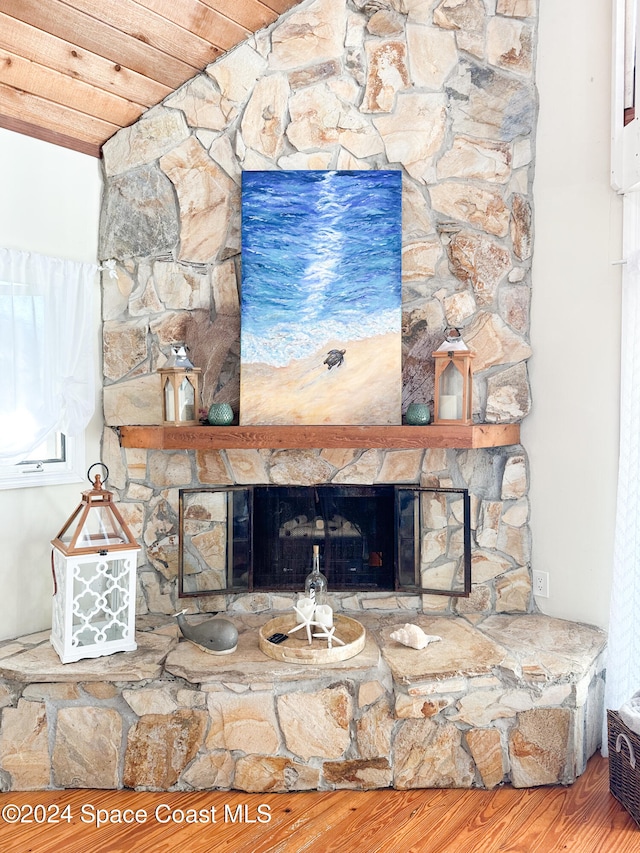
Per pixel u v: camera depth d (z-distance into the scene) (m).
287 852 2.28
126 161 3.34
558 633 3.06
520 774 2.68
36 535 3.15
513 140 3.32
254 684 2.63
